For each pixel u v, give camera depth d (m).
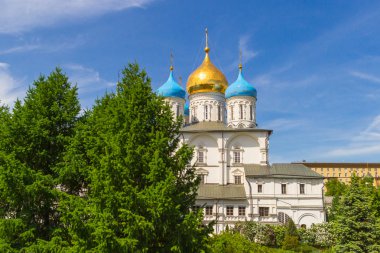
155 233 18.38
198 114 79.50
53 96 25.41
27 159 23.53
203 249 19.12
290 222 57.59
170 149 21.53
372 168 175.62
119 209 17.36
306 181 65.94
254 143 71.50
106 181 17.84
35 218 22.50
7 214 22.72
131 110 21.17
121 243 16.53
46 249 19.31
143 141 20.61
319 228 57.31
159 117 22.03
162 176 19.03
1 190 21.55
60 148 24.48
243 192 66.69
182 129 72.88
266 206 64.88
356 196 43.41
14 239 20.89
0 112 25.86
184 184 21.55
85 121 25.72
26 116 23.81
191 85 81.25
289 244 51.75
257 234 54.41
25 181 21.36
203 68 81.50
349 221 42.06
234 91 78.19
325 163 175.88
